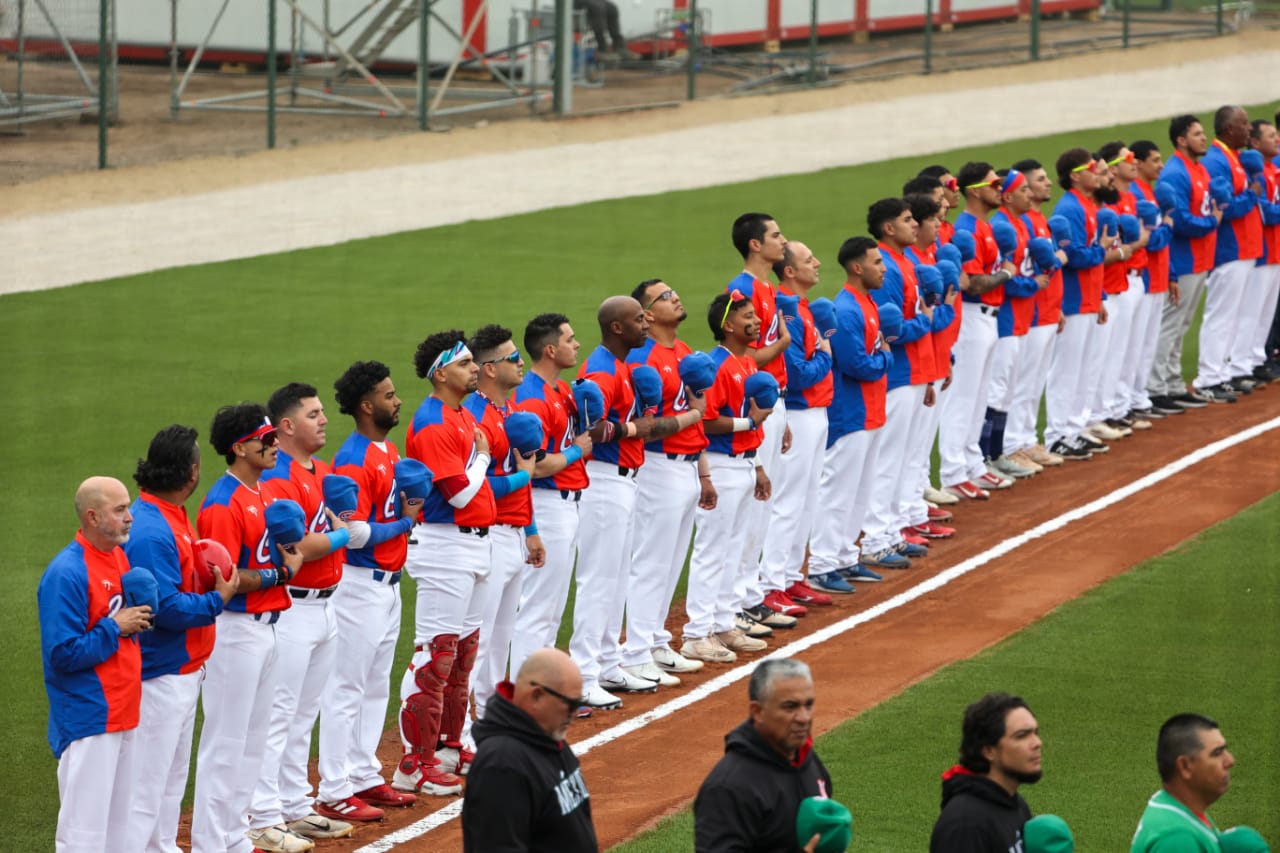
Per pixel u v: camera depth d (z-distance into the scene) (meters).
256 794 15.68
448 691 17.31
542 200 54.19
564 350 18.38
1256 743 17.70
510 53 70.12
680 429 19.17
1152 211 29.97
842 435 22.81
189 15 77.56
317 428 15.81
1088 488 27.73
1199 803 11.73
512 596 18.16
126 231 48.56
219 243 47.28
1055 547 24.78
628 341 19.05
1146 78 76.31
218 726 15.03
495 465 17.53
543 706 11.40
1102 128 64.88
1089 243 28.48
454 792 17.08
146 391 32.69
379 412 16.36
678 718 18.86
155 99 71.06
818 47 87.31
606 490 18.97
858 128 66.81
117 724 13.84
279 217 50.84
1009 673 19.78
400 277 43.59
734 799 11.38
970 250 26.12
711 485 20.16
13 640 20.72
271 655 15.23
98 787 13.80
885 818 15.95
